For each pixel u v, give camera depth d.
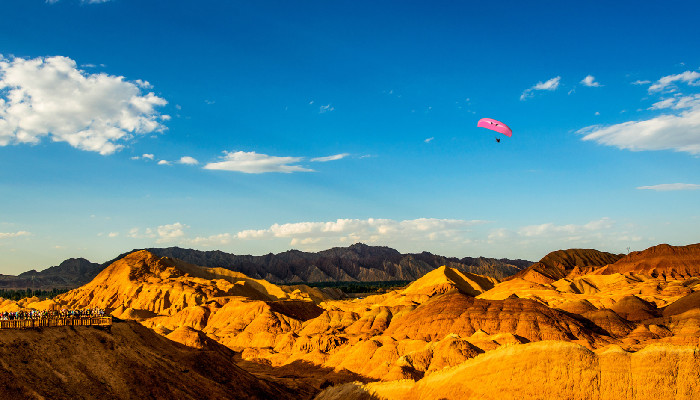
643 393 74.81
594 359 80.81
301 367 166.00
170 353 95.62
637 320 197.50
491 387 83.19
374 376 132.12
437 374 93.12
